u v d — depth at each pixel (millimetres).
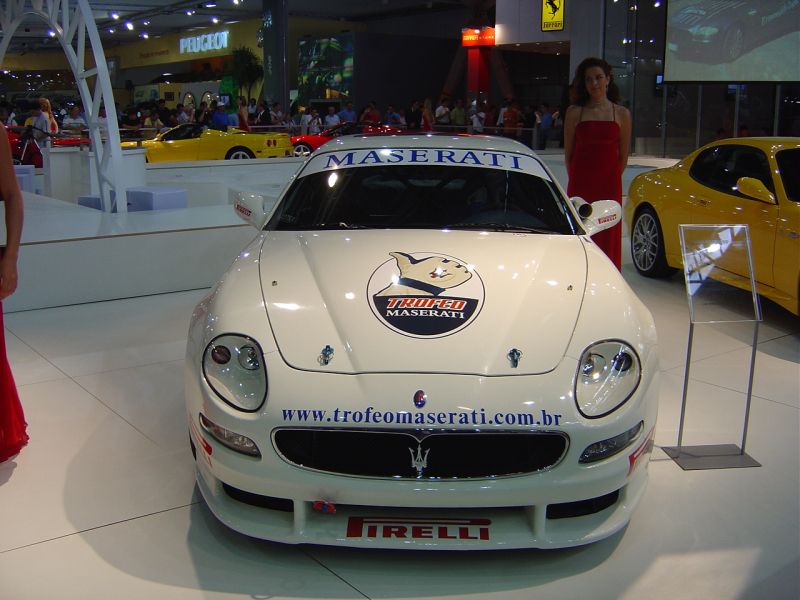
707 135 17578
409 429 2066
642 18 18062
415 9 31422
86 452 3053
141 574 2264
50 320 4945
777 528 2541
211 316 2496
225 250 5883
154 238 5555
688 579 2260
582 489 2156
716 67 15023
